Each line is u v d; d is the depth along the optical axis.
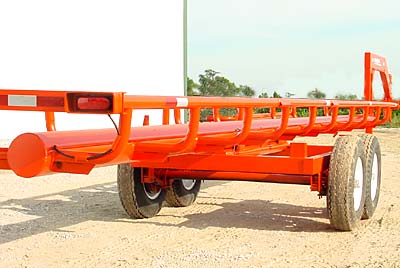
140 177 6.23
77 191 8.26
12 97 3.51
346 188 5.44
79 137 3.98
